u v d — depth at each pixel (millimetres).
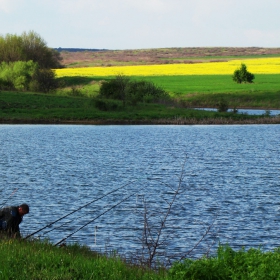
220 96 182625
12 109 134500
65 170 59281
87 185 49656
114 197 43656
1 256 17859
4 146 83625
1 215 21766
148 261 20328
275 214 38031
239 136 103625
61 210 38656
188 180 53281
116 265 17844
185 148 84250
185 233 32375
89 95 174625
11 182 50688
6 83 182500
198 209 39438
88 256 20969
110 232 32188
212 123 129625
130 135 104062
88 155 74000
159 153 77375
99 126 122125
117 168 61500
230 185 50344
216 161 69062
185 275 15695
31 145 85500
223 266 15656
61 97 158000
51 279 16047
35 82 177250
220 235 32125
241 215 37688
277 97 179625
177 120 128500
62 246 22344
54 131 109938
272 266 14945
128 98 148125
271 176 56250
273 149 83562
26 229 32719
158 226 33875
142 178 54406
